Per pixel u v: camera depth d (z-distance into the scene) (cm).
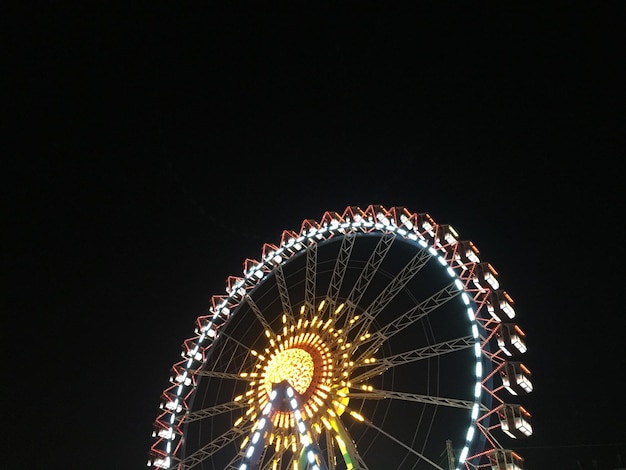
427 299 2953
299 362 2903
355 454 2705
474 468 2409
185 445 3111
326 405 2784
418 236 3169
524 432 2377
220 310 3491
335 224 3472
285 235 3619
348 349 2927
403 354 2839
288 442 2739
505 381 2509
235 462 3039
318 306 3256
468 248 3009
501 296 2772
